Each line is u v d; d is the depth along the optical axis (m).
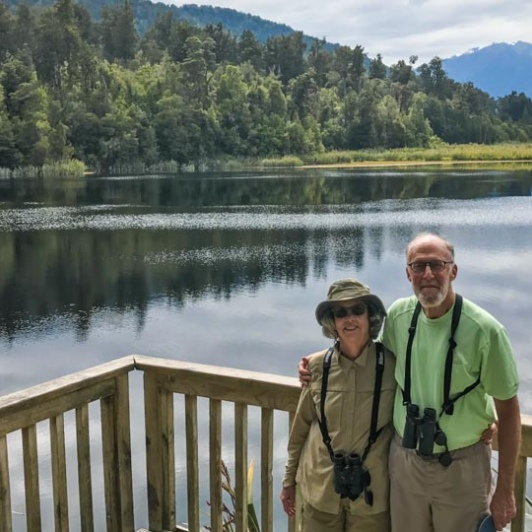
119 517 2.44
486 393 1.65
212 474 2.32
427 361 1.67
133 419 7.02
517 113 139.25
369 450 1.77
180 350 11.50
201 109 83.44
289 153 91.31
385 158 95.56
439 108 115.44
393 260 20.08
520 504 1.82
